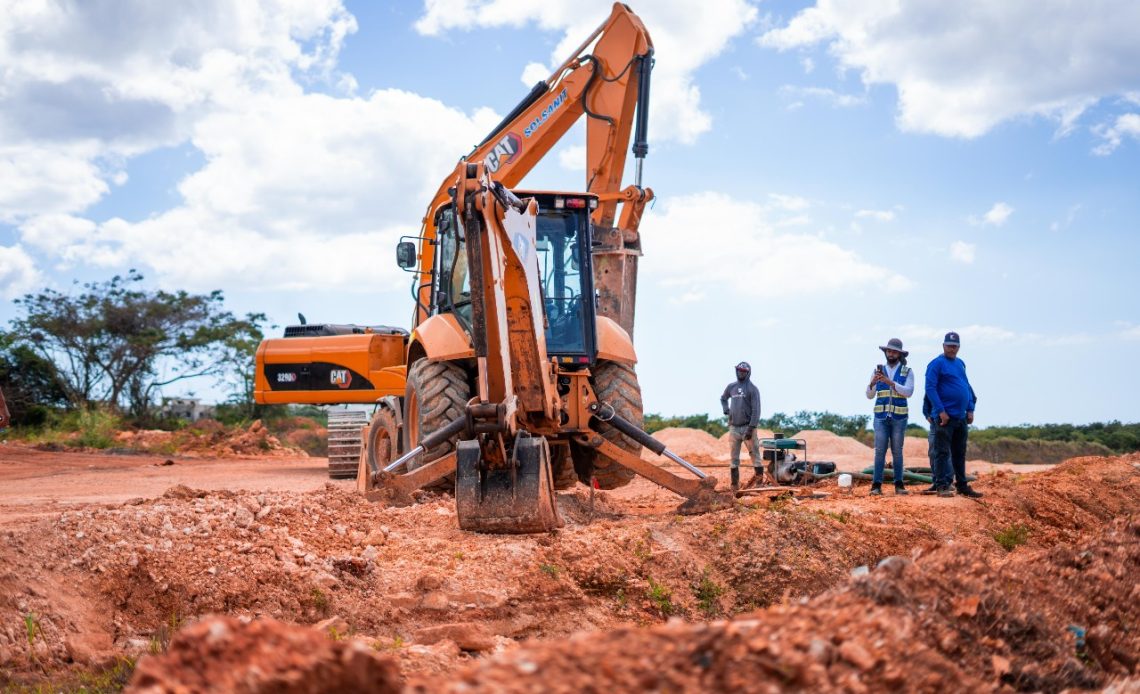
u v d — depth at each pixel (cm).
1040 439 2659
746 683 297
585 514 955
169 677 268
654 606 706
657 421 2939
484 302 794
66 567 646
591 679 286
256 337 3975
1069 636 439
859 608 371
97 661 584
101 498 1262
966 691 344
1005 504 1081
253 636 281
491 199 780
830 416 2741
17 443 2827
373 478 909
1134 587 497
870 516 919
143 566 659
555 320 1004
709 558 766
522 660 295
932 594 404
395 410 1197
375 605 656
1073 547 537
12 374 3644
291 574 668
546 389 833
